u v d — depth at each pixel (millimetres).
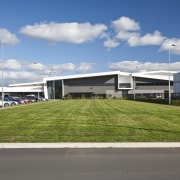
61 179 7441
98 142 12766
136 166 8781
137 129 16984
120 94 123375
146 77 118938
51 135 14672
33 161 9508
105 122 20750
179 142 12750
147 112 31422
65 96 123125
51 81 124062
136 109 37094
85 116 25906
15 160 9664
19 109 38469
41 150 11391
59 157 10109
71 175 7816
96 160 9625
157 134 15062
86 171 8219
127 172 8102
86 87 124125
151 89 121125
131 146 12047
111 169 8422
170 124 19578
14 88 123812
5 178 7543
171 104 53000
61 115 27109
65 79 123625
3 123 20172
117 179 7430
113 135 14703
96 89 123938
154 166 8773
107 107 42000
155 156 10242
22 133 15367
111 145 12156
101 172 8102
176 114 28594
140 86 121812
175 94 78562
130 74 120938
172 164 9031
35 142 12828
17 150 11414
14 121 21562
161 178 7504
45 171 8227
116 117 24922
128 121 21516
